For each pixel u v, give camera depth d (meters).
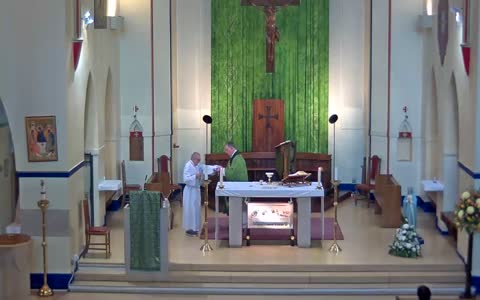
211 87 21.78
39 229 14.30
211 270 14.77
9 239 14.06
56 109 14.08
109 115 19.30
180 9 21.53
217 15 21.53
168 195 18.75
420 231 17.52
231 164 17.61
